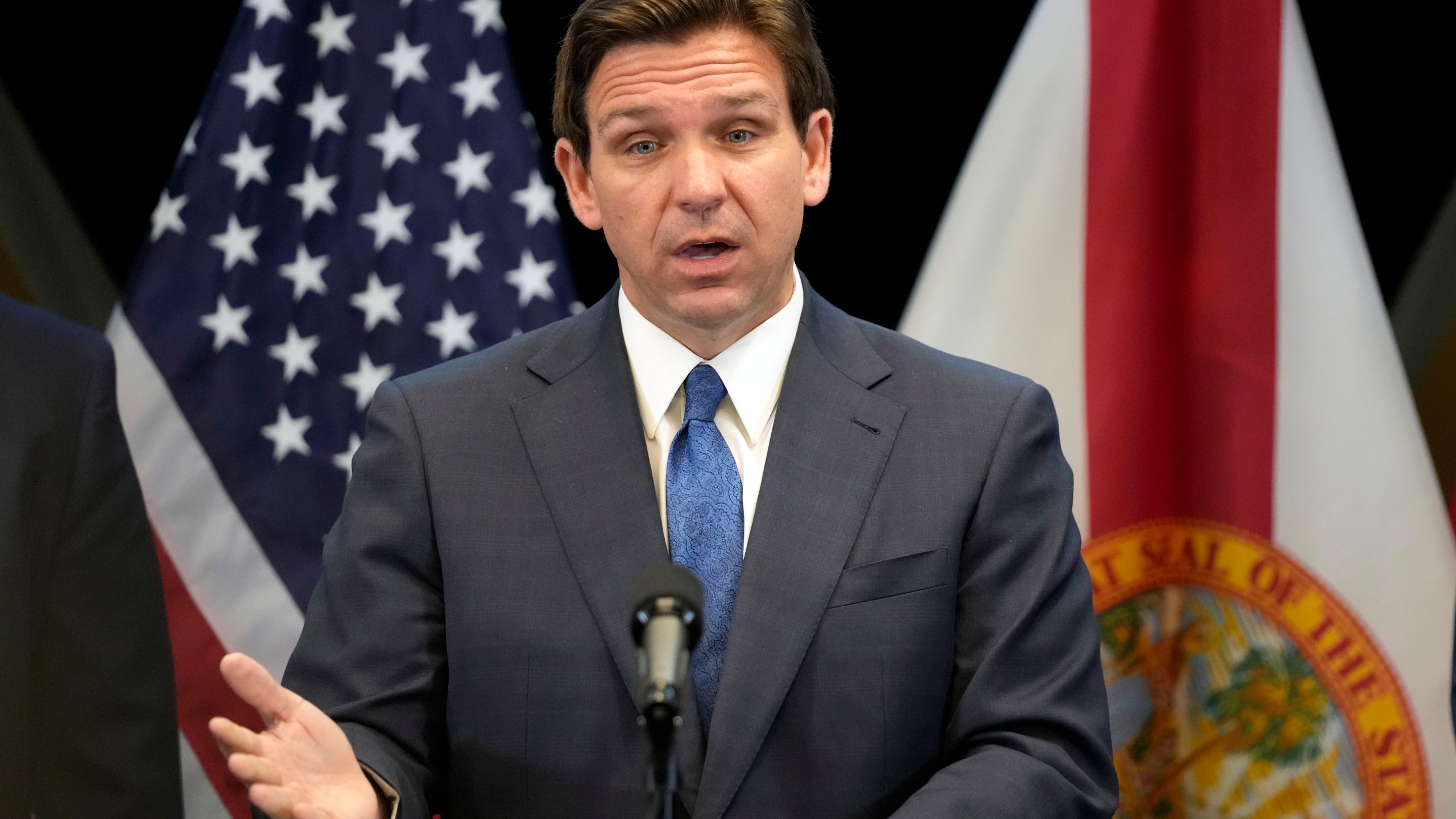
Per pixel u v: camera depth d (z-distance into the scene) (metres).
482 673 5.73
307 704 5.01
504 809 5.61
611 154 5.93
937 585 5.77
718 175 5.73
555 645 5.70
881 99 11.95
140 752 8.55
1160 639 9.91
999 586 5.85
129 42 11.54
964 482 5.94
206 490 10.26
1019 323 10.23
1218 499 9.91
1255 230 10.00
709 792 5.44
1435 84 11.50
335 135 10.82
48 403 8.56
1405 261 11.59
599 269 11.92
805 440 6.02
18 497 8.24
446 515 5.99
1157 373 10.09
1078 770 5.52
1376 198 11.60
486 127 10.92
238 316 10.47
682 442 6.11
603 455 6.05
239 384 10.39
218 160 10.62
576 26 6.14
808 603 5.65
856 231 11.99
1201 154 10.16
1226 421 9.91
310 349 10.53
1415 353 11.59
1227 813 9.70
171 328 10.37
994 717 5.61
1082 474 10.05
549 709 5.64
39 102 11.38
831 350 6.37
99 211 11.45
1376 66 11.57
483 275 10.70
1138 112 10.24
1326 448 9.80
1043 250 10.28
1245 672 9.78
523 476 6.05
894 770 5.55
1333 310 9.89
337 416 10.47
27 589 8.16
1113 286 10.16
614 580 5.75
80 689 8.41
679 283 5.86
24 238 11.22
